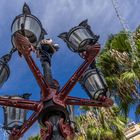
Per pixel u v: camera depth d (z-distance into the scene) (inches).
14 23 188.1
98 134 559.5
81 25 199.9
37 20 191.6
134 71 550.6
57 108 174.4
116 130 569.9
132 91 549.0
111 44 573.6
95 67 204.2
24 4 191.3
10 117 199.2
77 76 187.3
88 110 576.7
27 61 181.9
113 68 559.2
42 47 200.5
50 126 169.8
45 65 195.9
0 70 190.9
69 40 197.8
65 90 183.3
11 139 193.2
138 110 545.6
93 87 197.9
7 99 182.5
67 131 171.0
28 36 189.0
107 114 570.3
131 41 481.1
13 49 192.7
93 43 194.1
